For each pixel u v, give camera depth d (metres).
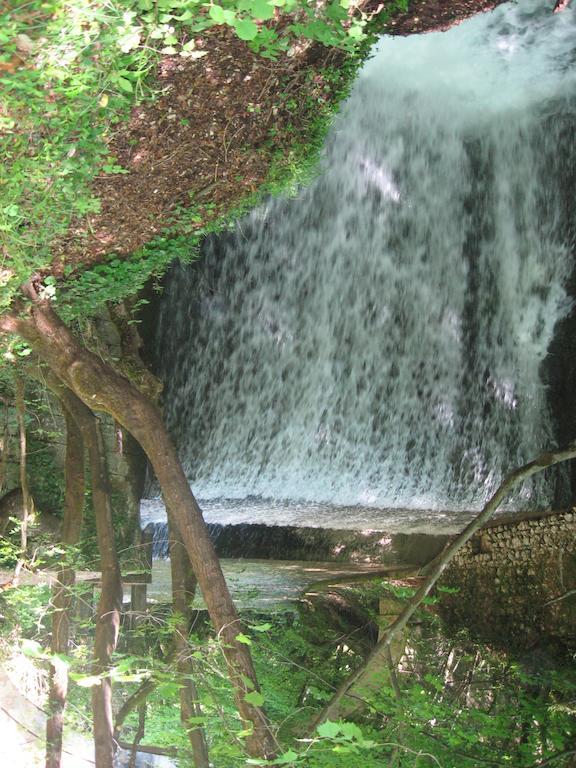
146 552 11.94
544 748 9.70
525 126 14.02
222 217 7.95
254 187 7.61
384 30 8.15
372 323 14.62
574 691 10.89
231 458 14.12
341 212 14.70
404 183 14.66
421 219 14.64
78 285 8.12
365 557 14.34
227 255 14.26
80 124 5.51
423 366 14.41
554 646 12.28
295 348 14.54
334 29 5.80
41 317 7.47
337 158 14.52
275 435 14.34
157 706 12.32
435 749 9.32
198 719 6.32
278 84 6.66
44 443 10.73
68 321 8.93
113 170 6.00
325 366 14.59
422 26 8.18
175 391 13.77
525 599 12.85
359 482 14.33
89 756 9.22
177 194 7.30
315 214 14.63
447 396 14.22
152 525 13.44
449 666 13.53
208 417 14.03
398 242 14.66
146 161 6.69
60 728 8.05
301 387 14.49
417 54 14.07
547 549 12.60
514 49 13.47
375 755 9.02
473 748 10.01
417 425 14.29
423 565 14.23
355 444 14.45
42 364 9.05
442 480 14.04
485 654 13.20
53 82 4.98
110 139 6.14
